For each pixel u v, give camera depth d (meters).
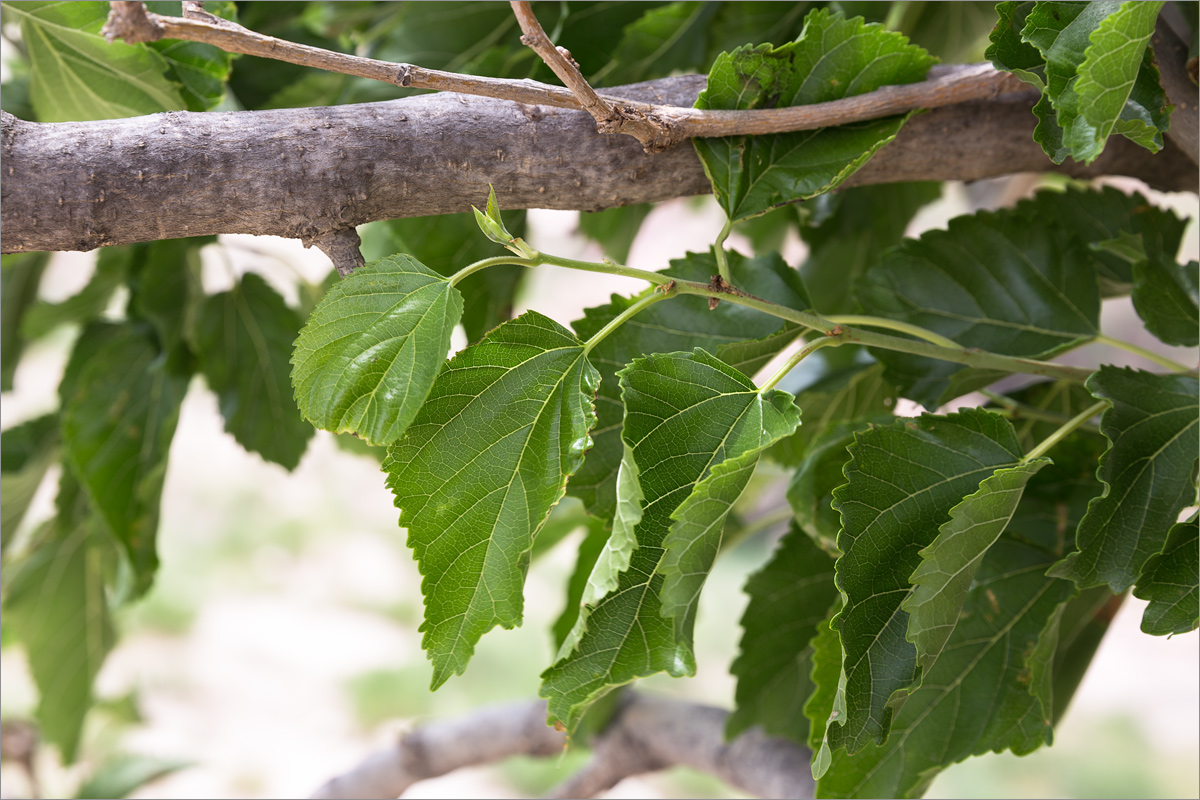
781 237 1.31
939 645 0.77
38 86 0.87
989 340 0.88
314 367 0.74
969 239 0.89
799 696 0.94
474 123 0.78
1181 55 0.81
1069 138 0.75
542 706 1.26
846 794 0.84
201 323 1.06
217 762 4.03
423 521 0.75
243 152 0.76
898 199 1.12
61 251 0.76
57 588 1.29
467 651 0.75
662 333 0.83
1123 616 5.02
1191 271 0.86
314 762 4.11
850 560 0.77
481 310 0.93
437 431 0.75
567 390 0.76
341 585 5.52
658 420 0.76
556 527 1.14
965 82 0.81
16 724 1.58
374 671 4.74
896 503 0.77
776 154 0.81
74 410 1.03
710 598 5.02
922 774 0.84
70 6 0.82
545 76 0.92
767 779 1.00
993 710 0.84
